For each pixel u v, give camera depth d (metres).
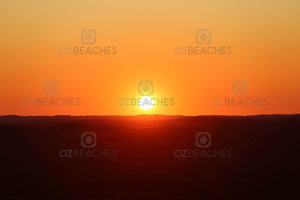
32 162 45.66
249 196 31.50
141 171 42.03
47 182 36.75
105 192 33.12
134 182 36.69
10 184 35.72
